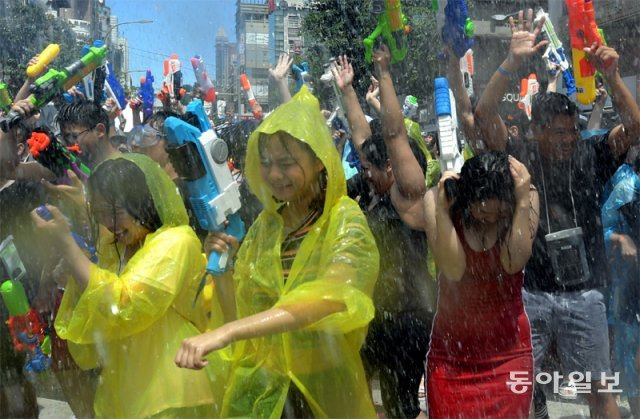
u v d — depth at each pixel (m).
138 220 2.74
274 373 2.63
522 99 5.18
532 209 2.93
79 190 3.55
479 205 2.72
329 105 4.50
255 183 2.67
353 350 2.67
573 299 3.27
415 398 3.45
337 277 2.45
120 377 2.72
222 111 7.67
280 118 2.51
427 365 2.99
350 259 2.48
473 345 2.86
